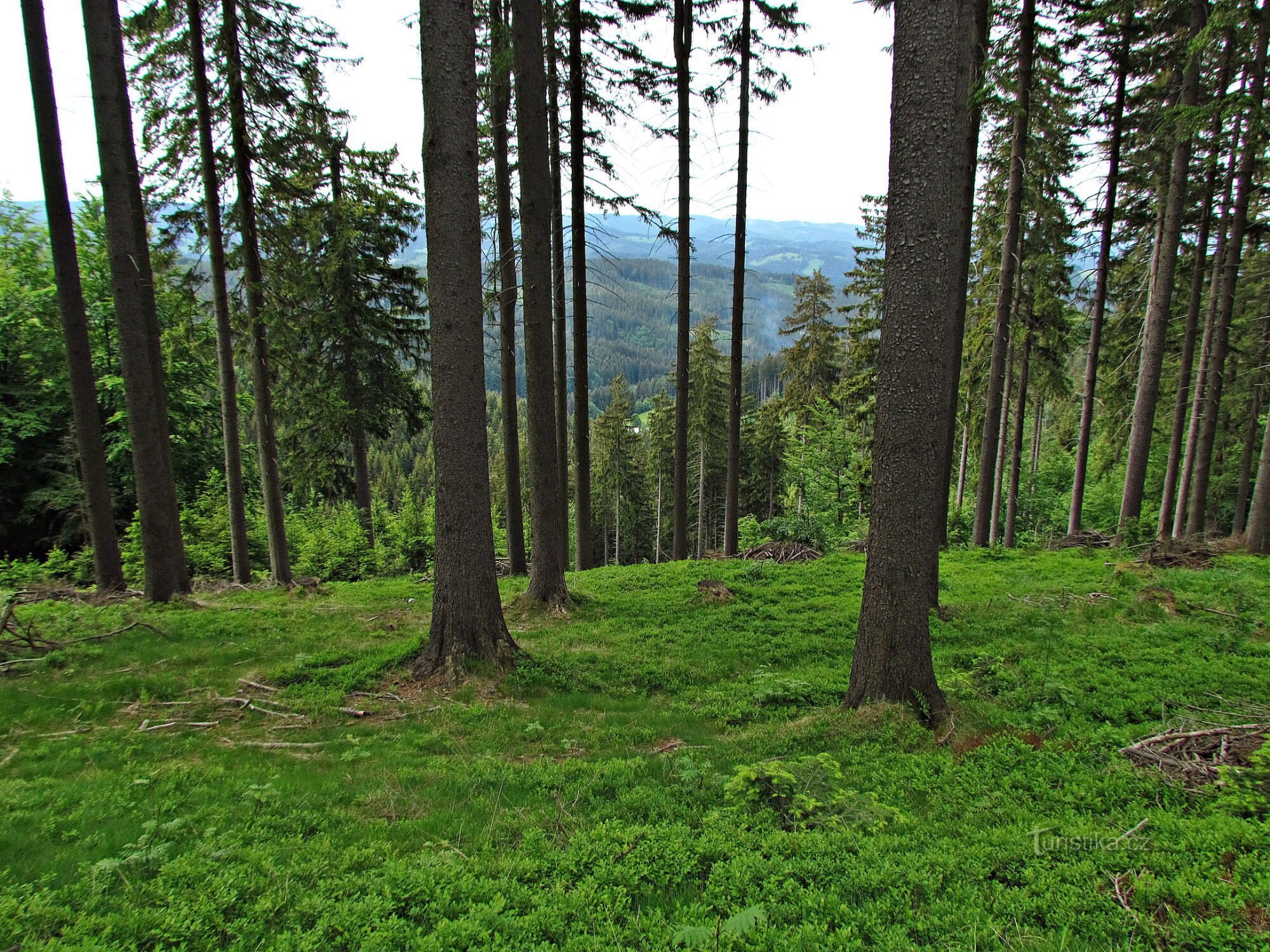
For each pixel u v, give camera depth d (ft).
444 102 23.27
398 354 70.13
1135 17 46.93
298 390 60.75
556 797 15.67
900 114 18.78
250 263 43.65
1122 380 73.61
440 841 13.34
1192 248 58.34
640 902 11.02
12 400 60.18
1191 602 30.68
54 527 63.46
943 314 19.04
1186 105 40.29
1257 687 20.06
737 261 45.80
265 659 26.81
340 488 68.59
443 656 24.77
